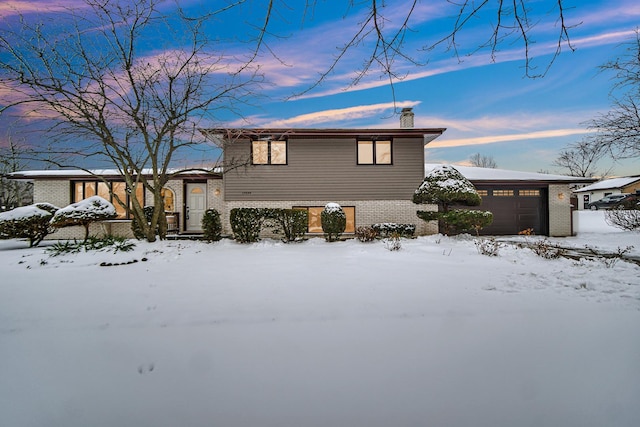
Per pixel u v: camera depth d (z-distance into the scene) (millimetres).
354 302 3740
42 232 9539
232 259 6961
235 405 1888
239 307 3592
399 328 2971
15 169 9195
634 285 4348
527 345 2611
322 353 2500
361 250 8133
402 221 12500
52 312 3477
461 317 3230
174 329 2988
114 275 5387
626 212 13297
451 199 10938
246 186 12250
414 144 12555
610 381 2092
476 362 2352
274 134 12000
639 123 10766
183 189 13281
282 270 5707
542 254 6898
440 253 7582
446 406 1861
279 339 2752
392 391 2008
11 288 4543
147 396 1980
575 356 2424
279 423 1737
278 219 10344
